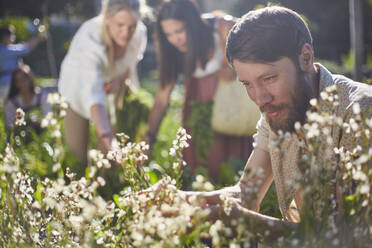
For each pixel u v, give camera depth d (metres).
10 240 1.86
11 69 9.51
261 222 1.75
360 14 6.46
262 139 2.27
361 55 6.48
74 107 4.87
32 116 7.17
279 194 2.19
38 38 10.09
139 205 1.86
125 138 1.99
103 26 4.82
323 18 32.72
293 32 1.83
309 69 1.89
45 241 1.89
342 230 1.64
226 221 1.85
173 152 1.97
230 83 4.82
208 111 4.86
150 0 15.67
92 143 6.59
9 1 27.23
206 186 1.48
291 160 2.05
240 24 1.87
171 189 1.84
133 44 5.24
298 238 1.61
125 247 1.81
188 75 4.98
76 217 1.65
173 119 9.51
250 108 4.82
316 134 1.60
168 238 1.60
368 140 1.62
